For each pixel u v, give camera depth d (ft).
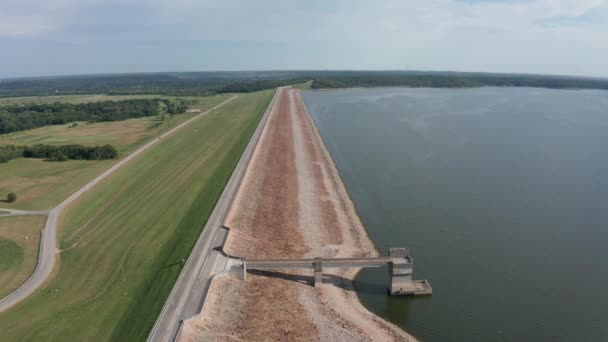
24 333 114.73
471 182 241.14
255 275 143.84
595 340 116.47
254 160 280.10
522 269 151.02
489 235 176.76
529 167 266.77
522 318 125.39
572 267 152.35
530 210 201.16
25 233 178.29
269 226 184.24
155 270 145.18
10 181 253.85
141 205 207.92
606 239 172.24
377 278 148.15
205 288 132.26
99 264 151.64
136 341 109.70
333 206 209.26
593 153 297.53
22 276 144.87
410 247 167.63
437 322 124.06
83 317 121.08
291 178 249.96
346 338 116.57
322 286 141.79
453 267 152.66
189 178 247.09
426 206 207.92
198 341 111.34
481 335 118.32
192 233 170.40
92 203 214.07
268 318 123.95
